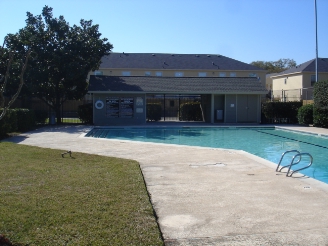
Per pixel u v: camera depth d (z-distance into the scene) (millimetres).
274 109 25656
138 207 5074
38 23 23469
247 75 44750
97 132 20578
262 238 4164
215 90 25266
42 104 29984
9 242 3754
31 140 14211
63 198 5465
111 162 8836
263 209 5238
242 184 6762
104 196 5609
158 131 21609
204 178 7270
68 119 29500
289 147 14922
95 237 3994
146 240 3965
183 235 4262
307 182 6910
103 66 41875
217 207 5336
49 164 8469
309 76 41531
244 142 16531
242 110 26031
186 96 30047
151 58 45094
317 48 30375
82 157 9602
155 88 24875
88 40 24328
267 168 8336
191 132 21047
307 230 4410
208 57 46875
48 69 23125
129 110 24625
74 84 24609
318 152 13523
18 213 4738
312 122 23141
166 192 6176
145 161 9273
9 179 6777
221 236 4234
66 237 3979
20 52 22359
